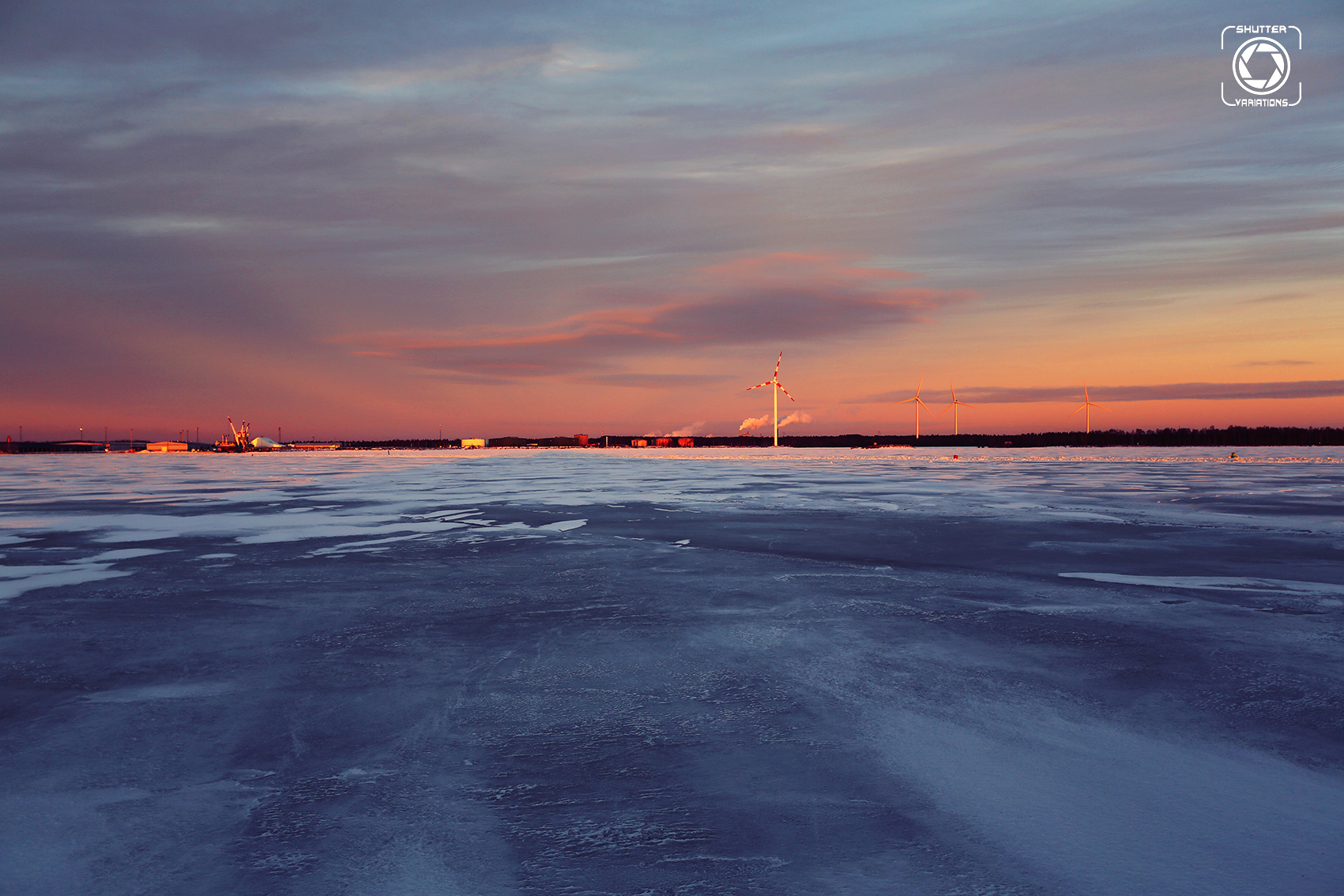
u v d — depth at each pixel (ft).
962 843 13.20
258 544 50.93
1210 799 14.84
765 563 42.83
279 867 12.59
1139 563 42.32
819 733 18.17
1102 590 35.04
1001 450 463.83
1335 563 42.52
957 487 107.55
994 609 31.24
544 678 22.45
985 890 11.78
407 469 190.49
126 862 12.76
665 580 37.73
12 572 40.83
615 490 102.12
